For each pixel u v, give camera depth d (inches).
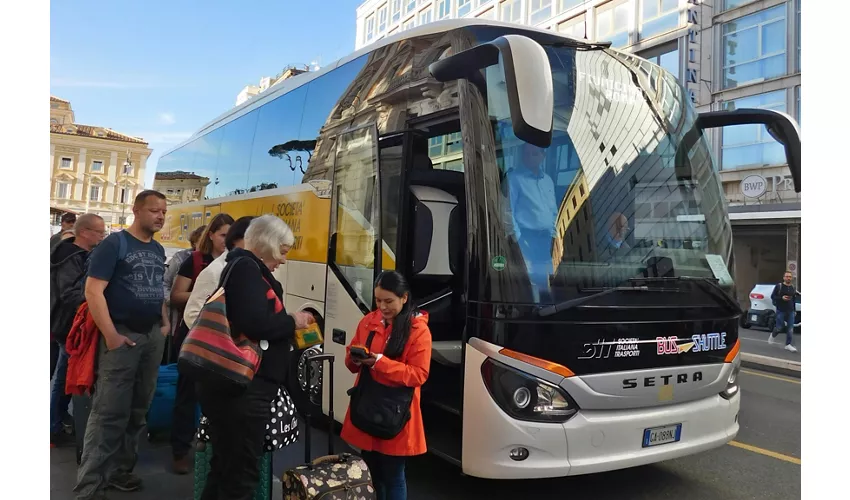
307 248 250.2
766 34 782.5
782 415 287.6
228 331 115.0
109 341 148.7
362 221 205.2
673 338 161.6
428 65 195.9
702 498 179.2
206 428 135.1
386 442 129.4
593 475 196.5
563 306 148.6
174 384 209.5
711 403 169.2
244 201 326.6
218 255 199.3
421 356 128.6
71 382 154.9
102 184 2428.6
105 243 152.6
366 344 136.6
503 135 158.7
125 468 166.1
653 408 158.4
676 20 878.4
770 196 769.6
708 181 190.4
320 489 116.3
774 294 533.0
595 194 164.6
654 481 192.2
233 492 117.6
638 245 165.8
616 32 986.1
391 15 1846.7
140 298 156.4
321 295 233.8
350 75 245.1
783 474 200.2
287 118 291.0
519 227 154.0
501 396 147.3
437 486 184.4
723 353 172.2
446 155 209.9
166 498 161.3
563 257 154.3
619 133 174.6
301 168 267.1
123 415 154.5
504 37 134.6
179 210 440.5
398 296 130.9
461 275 205.5
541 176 159.6
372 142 201.2
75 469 180.9
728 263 183.0
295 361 248.5
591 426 148.0
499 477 146.7
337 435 225.8
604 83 177.5
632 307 156.5
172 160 473.7
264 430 121.2
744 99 805.2
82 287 187.0
